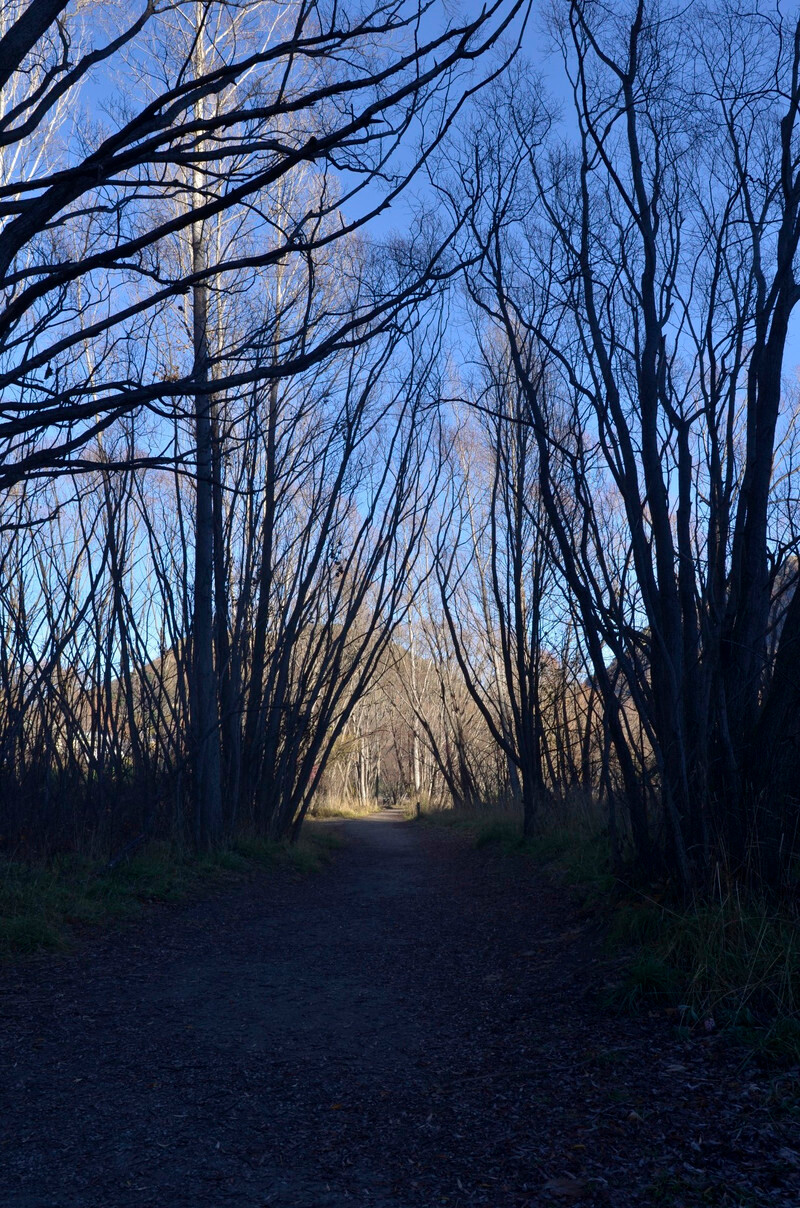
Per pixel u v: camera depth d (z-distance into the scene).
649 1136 3.70
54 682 14.23
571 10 7.40
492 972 7.06
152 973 7.27
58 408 3.41
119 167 3.46
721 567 6.89
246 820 15.98
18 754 11.99
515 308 8.10
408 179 3.93
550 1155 3.63
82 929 8.62
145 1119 4.20
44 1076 4.80
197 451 3.88
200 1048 5.32
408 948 8.33
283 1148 3.87
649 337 7.43
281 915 10.38
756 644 6.83
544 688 17.41
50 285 3.45
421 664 38.75
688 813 6.66
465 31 3.57
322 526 16.56
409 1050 5.27
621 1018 5.23
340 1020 5.95
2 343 4.16
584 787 13.98
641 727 7.52
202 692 13.87
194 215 3.46
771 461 6.95
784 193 7.01
